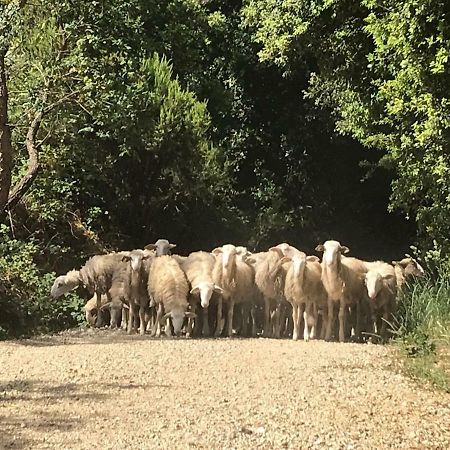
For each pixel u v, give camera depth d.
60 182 22.06
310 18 19.58
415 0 11.84
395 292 15.27
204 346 13.39
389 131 20.75
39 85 18.56
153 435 7.68
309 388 9.75
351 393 9.53
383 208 32.59
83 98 19.28
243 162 32.47
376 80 17.69
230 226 28.00
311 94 26.41
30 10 19.34
